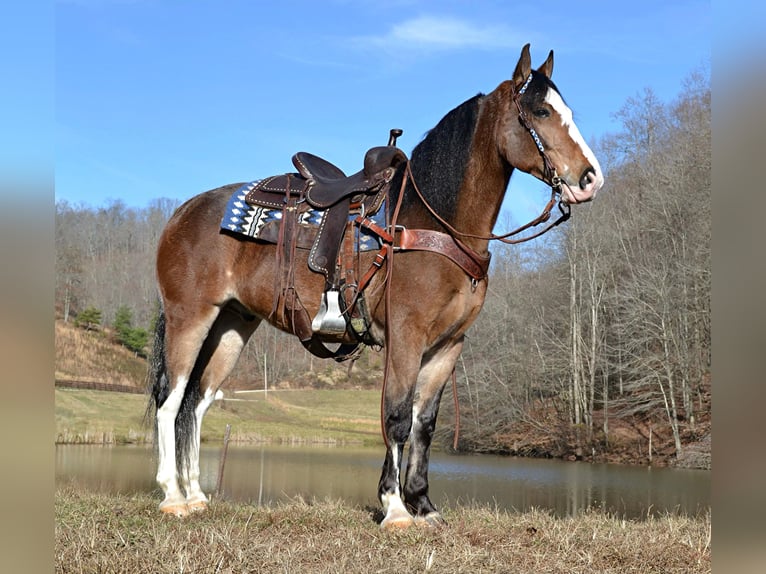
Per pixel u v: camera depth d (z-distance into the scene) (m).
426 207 4.79
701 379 25.25
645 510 10.68
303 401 44.19
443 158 4.80
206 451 24.56
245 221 5.18
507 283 33.59
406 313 4.62
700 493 13.38
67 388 42.78
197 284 5.34
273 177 5.43
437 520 4.84
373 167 4.86
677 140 30.61
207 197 5.55
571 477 17.11
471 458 24.75
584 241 29.47
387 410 4.61
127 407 38.84
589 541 4.35
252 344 52.94
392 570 3.50
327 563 3.62
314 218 5.05
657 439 24.31
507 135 4.64
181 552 3.58
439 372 4.96
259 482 13.43
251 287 5.24
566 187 4.50
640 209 31.17
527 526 4.85
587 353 28.55
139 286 69.25
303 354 54.53
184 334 5.36
